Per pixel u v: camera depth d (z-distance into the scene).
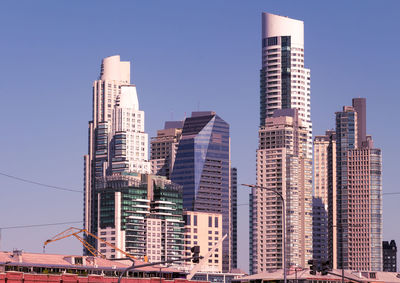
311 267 185.88
